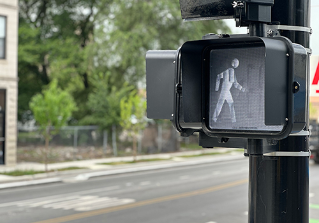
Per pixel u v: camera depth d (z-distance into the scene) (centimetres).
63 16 3678
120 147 3089
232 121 215
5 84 2219
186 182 1769
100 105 2838
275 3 238
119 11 3106
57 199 1382
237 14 211
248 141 217
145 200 1345
